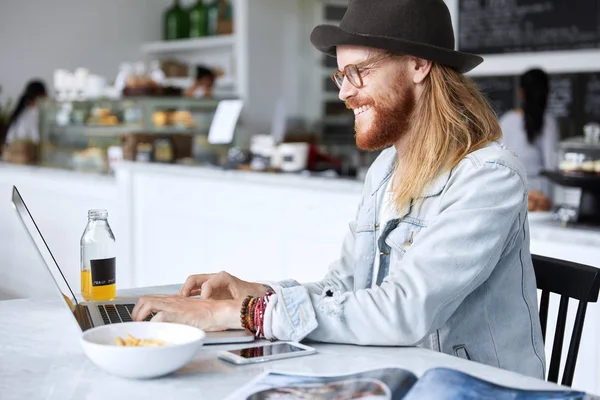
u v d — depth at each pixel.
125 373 1.12
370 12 1.52
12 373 1.18
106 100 4.81
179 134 4.71
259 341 1.34
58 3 7.42
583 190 2.56
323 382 1.10
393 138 1.55
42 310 1.59
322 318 1.33
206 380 1.14
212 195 3.79
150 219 4.20
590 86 5.16
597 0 5.04
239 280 1.53
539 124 4.52
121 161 4.39
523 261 1.52
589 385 2.38
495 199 1.40
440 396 1.04
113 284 1.67
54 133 5.15
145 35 7.97
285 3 6.88
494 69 5.57
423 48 1.47
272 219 3.48
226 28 7.11
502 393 1.05
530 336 1.52
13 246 5.04
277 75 6.89
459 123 1.49
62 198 4.80
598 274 1.52
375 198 1.65
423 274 1.34
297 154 4.24
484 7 5.56
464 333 1.48
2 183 5.25
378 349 1.31
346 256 1.76
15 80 7.22
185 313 1.37
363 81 1.52
